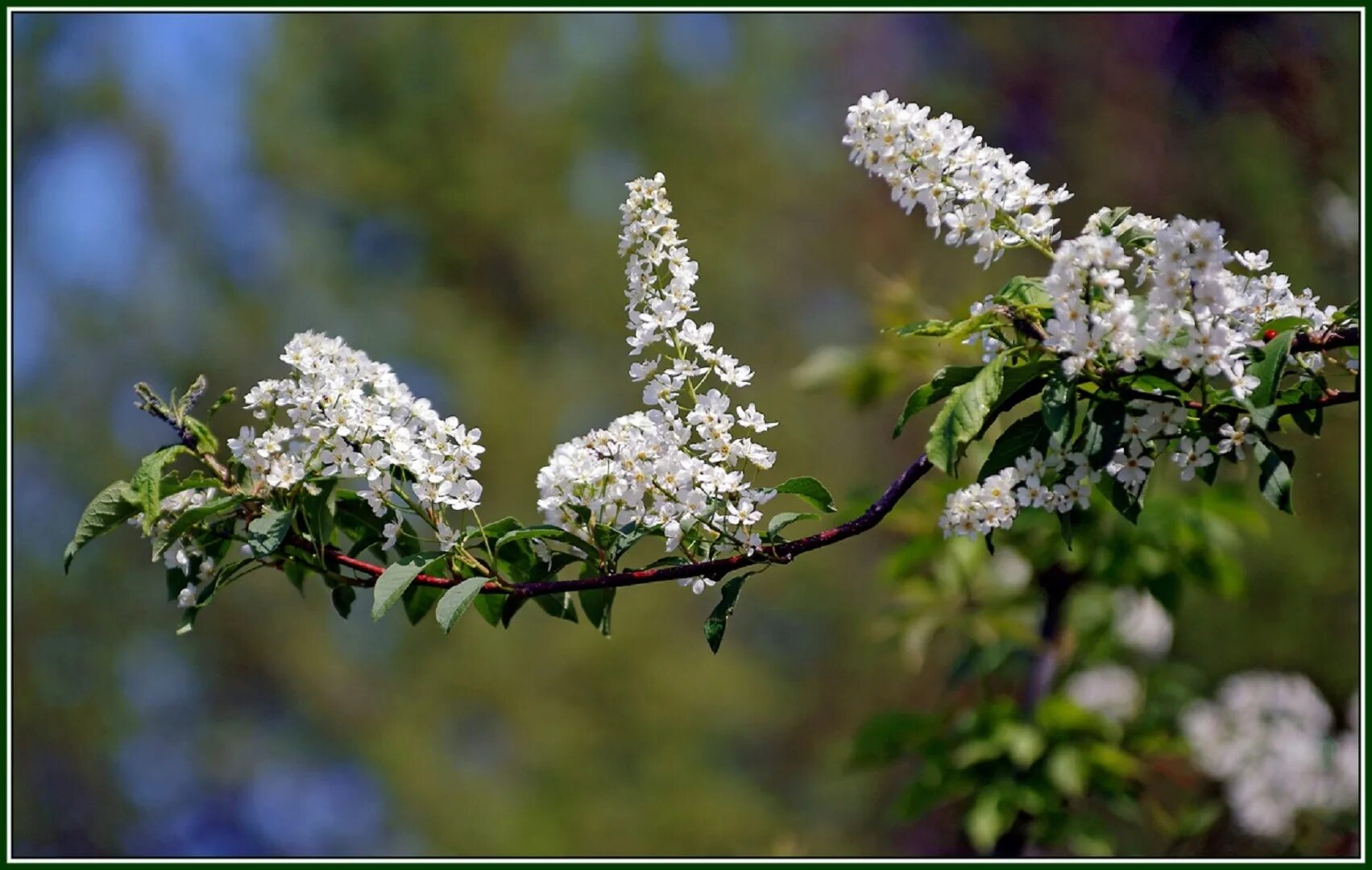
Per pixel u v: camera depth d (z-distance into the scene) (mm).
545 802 13828
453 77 16766
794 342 15328
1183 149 9414
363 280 16062
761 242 16219
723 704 14219
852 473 13742
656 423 2414
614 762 14141
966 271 11469
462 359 15422
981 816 3955
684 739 14258
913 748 4332
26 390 14328
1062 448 2182
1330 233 7590
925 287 11711
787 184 16578
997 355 2230
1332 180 7875
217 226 15523
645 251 2426
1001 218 2307
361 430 2438
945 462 2096
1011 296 2244
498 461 14914
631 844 13672
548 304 16516
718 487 2330
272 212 16000
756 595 14055
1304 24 8445
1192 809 5266
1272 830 5148
